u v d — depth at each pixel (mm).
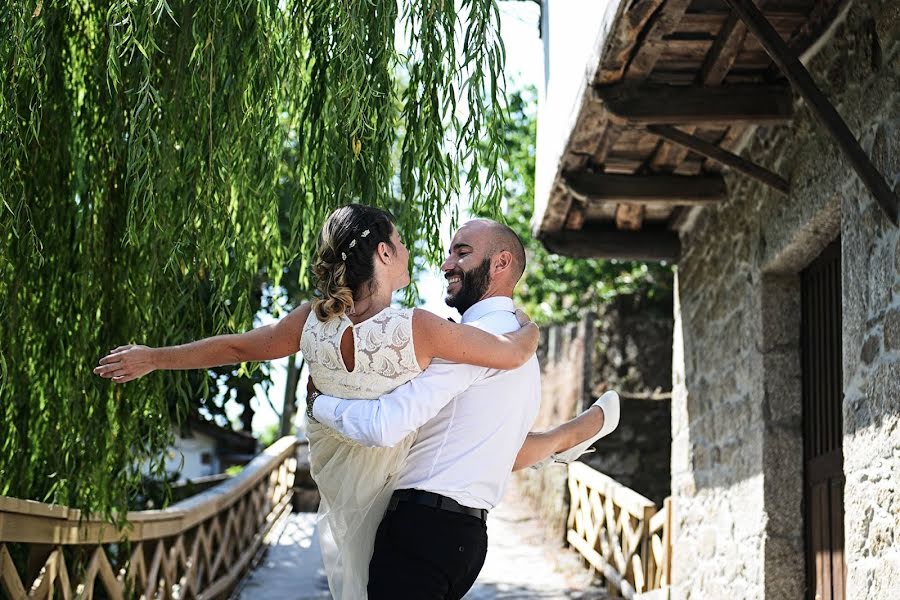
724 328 6078
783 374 5363
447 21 3520
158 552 5426
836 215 4539
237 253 3781
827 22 4309
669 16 4039
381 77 3475
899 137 3672
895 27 3730
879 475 3742
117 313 4152
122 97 3826
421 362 2371
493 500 2500
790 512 5281
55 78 4012
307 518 10906
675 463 7121
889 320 3711
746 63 4621
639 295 12344
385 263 2449
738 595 5605
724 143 5715
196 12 3588
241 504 8109
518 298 14492
